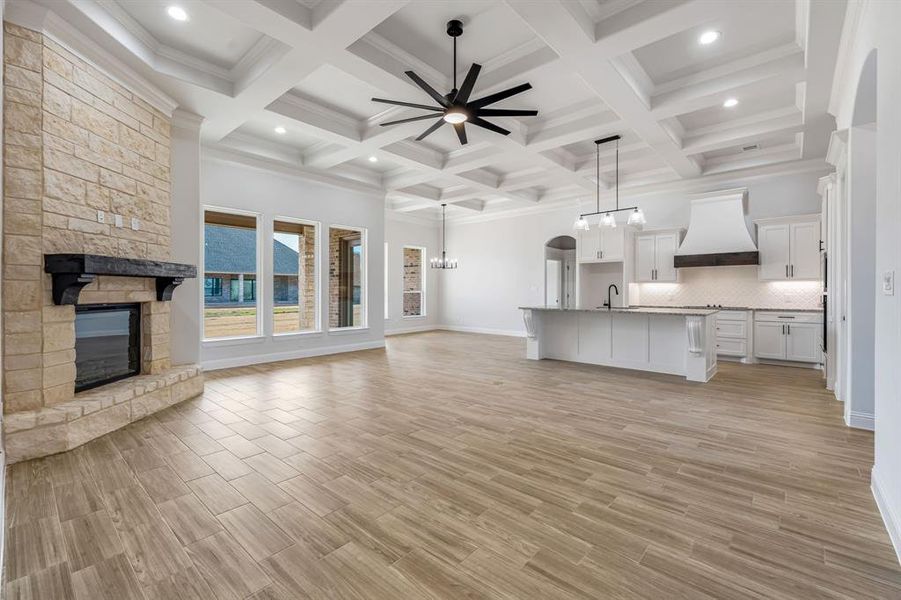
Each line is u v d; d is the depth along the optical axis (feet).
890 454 6.85
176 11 11.14
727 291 24.08
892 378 6.80
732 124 17.65
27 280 9.63
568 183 27.55
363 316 26.96
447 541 6.50
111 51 11.43
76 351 11.37
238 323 22.04
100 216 11.46
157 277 13.32
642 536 6.63
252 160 20.63
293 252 23.77
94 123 11.23
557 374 18.97
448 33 11.77
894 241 6.72
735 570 5.82
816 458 9.64
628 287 26.03
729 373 19.25
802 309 21.30
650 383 17.16
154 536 6.58
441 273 39.78
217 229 21.47
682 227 24.77
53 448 9.61
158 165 13.80
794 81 12.96
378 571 5.80
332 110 16.99
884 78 7.34
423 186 29.96
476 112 12.56
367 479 8.57
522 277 34.14
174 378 13.82
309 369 20.16
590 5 10.61
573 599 5.28
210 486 8.23
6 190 9.31
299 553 6.19
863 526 6.89
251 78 13.38
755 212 22.76
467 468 9.11
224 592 5.40
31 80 9.59
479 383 17.16
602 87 13.38
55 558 6.03
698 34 11.98
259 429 11.51
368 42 12.18
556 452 9.99
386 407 13.70
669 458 9.64
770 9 10.85
